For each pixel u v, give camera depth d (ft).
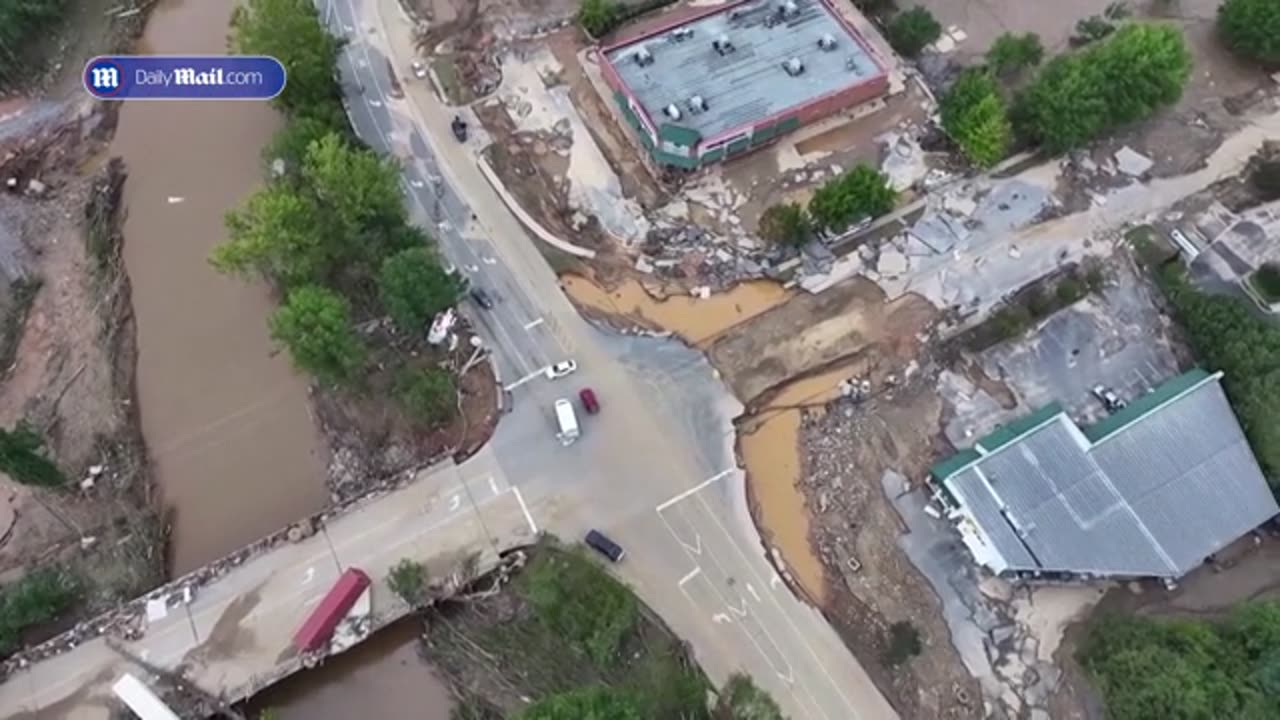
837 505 298.15
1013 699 271.08
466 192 353.31
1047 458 288.71
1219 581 288.10
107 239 354.54
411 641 285.02
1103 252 338.54
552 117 369.91
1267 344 298.76
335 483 307.58
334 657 278.67
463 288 317.01
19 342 335.67
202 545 301.43
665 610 281.33
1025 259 337.11
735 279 334.44
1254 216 343.87
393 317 315.58
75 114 383.04
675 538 291.38
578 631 269.44
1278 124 366.22
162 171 371.97
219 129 379.76
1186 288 322.14
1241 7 370.32
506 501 296.10
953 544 292.20
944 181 352.28
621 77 353.72
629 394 313.94
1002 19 393.29
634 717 238.48
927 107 368.89
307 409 322.75
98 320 338.75
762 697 259.60
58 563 295.69
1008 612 283.18
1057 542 278.67
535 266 337.72
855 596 284.61
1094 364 319.88
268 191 317.83
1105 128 355.15
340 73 379.55
